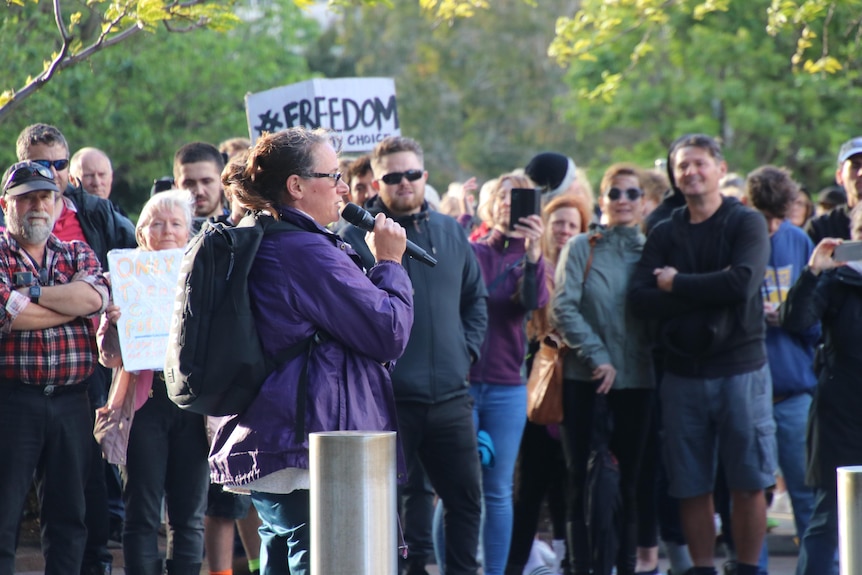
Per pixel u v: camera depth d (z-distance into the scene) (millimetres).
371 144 29656
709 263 22406
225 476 14344
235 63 70938
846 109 74938
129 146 62531
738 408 22125
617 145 113312
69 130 55219
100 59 54844
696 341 22172
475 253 22875
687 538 23016
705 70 78375
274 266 14133
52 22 35656
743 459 22188
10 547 18672
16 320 18391
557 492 25484
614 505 22344
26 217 18656
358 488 13102
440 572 23266
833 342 20891
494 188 23484
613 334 23000
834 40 37906
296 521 14547
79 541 19406
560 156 26844
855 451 20531
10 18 33312
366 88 29625
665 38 76000
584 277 23172
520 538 23953
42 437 18844
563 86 123438
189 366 13875
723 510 25250
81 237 23172
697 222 22734
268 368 14141
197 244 14188
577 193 26562
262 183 14438
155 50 60969
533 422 23484
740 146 82250
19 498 18719
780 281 24906
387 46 128500
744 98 75188
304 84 29094
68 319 18844
